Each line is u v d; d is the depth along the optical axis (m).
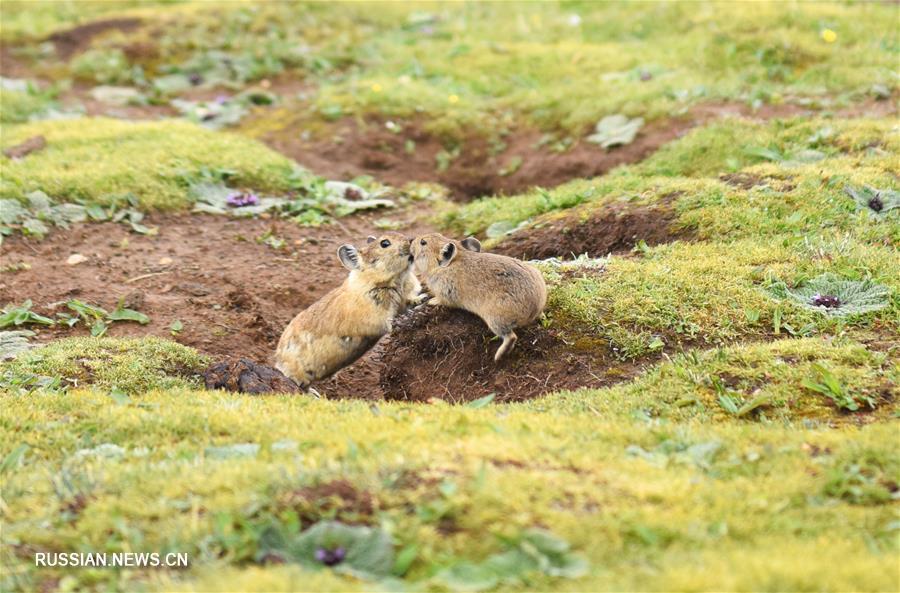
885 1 23.98
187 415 9.38
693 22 23.83
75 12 28.58
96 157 18.05
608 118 19.22
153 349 11.85
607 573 6.25
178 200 16.91
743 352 10.35
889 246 12.68
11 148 18.84
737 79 19.84
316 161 19.61
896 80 18.66
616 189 15.59
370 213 17.34
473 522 6.69
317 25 26.77
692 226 13.62
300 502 6.99
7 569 6.72
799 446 8.27
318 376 12.15
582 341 11.20
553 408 9.83
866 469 7.75
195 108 22.36
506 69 23.38
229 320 13.34
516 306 10.95
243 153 18.58
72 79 24.31
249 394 10.71
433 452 7.76
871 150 15.62
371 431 8.62
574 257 13.62
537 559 6.30
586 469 7.60
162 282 14.27
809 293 11.54
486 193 18.98
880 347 10.37
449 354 11.74
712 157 16.75
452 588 6.11
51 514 7.41
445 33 26.23
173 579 6.46
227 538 6.71
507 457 7.66
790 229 13.26
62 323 12.91
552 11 27.48
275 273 14.80
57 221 15.97
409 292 12.18
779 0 23.08
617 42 24.58
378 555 6.44
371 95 21.70
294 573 6.28
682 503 7.16
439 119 20.83
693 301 11.53
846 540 6.84
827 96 18.67
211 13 26.95
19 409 9.75
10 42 26.23
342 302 11.91
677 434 8.55
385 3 28.44
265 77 24.47
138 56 25.08
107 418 9.41
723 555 6.45
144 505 7.33
